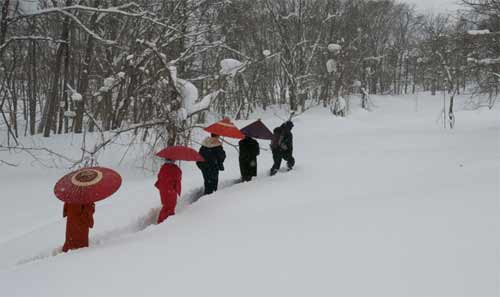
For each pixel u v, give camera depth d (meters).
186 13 17.41
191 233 5.66
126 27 19.25
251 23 31.38
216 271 4.08
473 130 21.16
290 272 3.90
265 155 14.66
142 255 4.81
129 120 15.74
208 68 21.50
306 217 5.73
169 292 3.68
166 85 12.16
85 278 4.18
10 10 13.94
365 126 26.14
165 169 7.51
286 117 32.88
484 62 21.27
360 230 4.89
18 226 7.80
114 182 5.88
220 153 8.98
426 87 68.44
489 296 3.17
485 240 4.18
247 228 5.55
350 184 8.52
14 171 12.78
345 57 37.78
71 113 19.23
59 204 9.23
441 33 50.50
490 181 6.80
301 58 35.72
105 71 19.34
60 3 18.83
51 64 24.42
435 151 13.16
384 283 3.52
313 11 38.25
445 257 3.90
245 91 35.91
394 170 10.00
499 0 20.92
